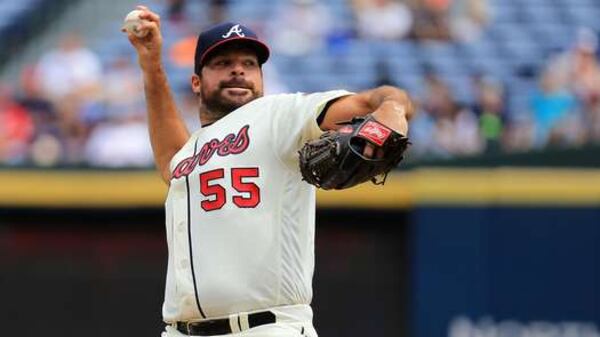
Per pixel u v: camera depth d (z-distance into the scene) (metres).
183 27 46.09
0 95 41.62
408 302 25.61
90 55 43.66
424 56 45.66
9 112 40.41
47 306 25.81
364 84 44.50
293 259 13.18
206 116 14.37
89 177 26.00
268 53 14.21
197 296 13.23
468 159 25.75
